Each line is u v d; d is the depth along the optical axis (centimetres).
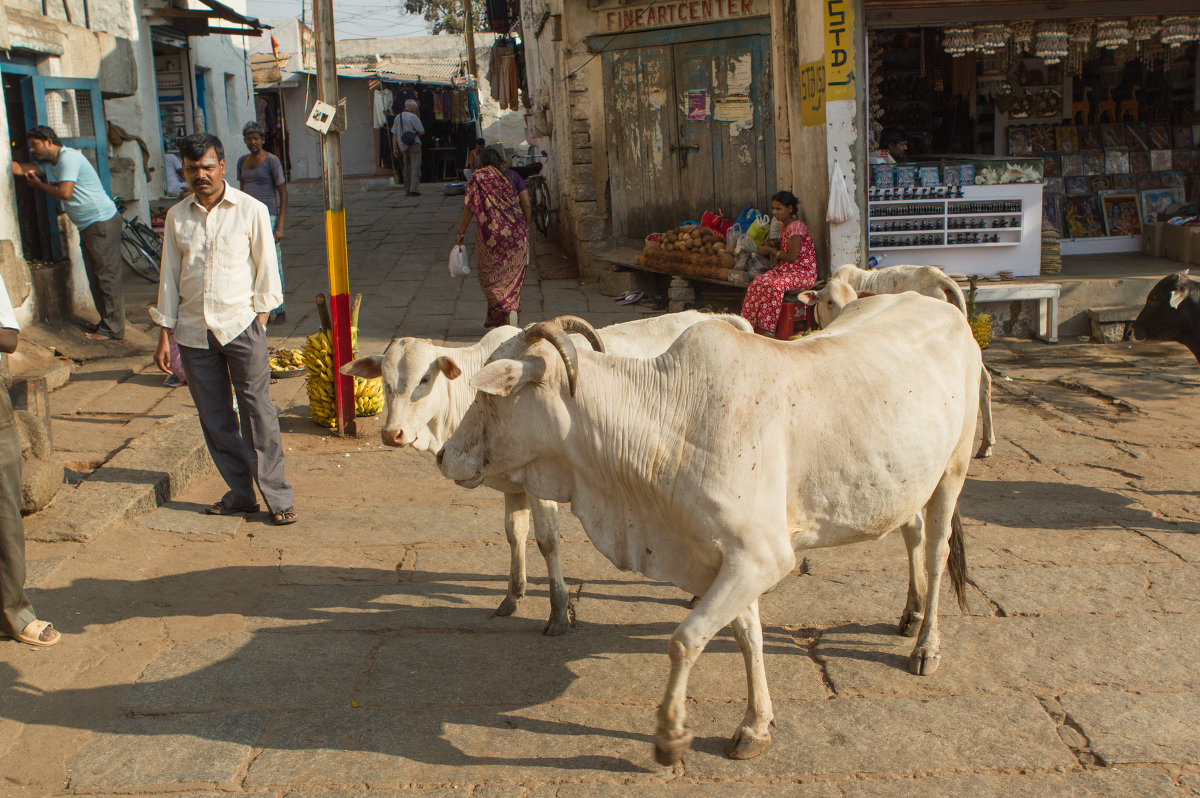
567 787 334
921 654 398
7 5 862
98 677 401
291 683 398
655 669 408
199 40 1808
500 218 938
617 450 336
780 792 329
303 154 2855
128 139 1317
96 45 1048
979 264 1050
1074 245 1252
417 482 630
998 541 524
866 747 352
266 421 545
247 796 332
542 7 1420
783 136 1087
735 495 322
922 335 385
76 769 345
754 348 335
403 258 1440
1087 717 364
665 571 353
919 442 354
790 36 1030
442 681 400
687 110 1180
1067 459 658
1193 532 532
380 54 3131
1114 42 1013
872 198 1023
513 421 344
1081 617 439
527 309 1130
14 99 890
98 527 517
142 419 713
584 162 1277
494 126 2867
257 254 528
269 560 512
